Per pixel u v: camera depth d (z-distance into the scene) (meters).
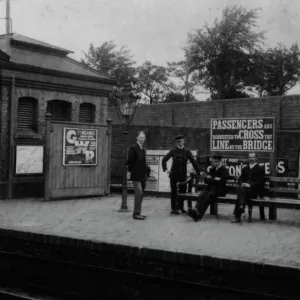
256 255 7.00
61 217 10.90
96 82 17.53
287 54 49.06
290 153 14.62
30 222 10.15
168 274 7.35
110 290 7.61
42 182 15.46
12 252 9.20
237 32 49.47
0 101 14.70
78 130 14.59
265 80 50.31
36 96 15.72
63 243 8.50
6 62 14.67
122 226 9.66
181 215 11.33
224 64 50.47
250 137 11.57
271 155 11.23
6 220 10.41
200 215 10.42
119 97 12.06
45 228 9.35
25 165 14.98
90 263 8.19
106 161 15.35
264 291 6.55
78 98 17.08
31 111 15.86
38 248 8.95
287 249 7.50
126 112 11.95
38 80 15.62
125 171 11.97
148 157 15.49
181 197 11.23
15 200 14.23
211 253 7.05
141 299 7.28
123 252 7.74
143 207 12.76
